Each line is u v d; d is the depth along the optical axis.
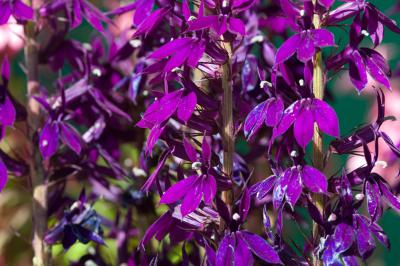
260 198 0.39
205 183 0.38
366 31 0.39
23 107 0.51
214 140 0.47
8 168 0.51
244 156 0.51
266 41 0.50
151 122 0.39
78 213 0.50
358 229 0.38
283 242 0.40
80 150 0.48
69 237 0.49
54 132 0.49
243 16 0.51
